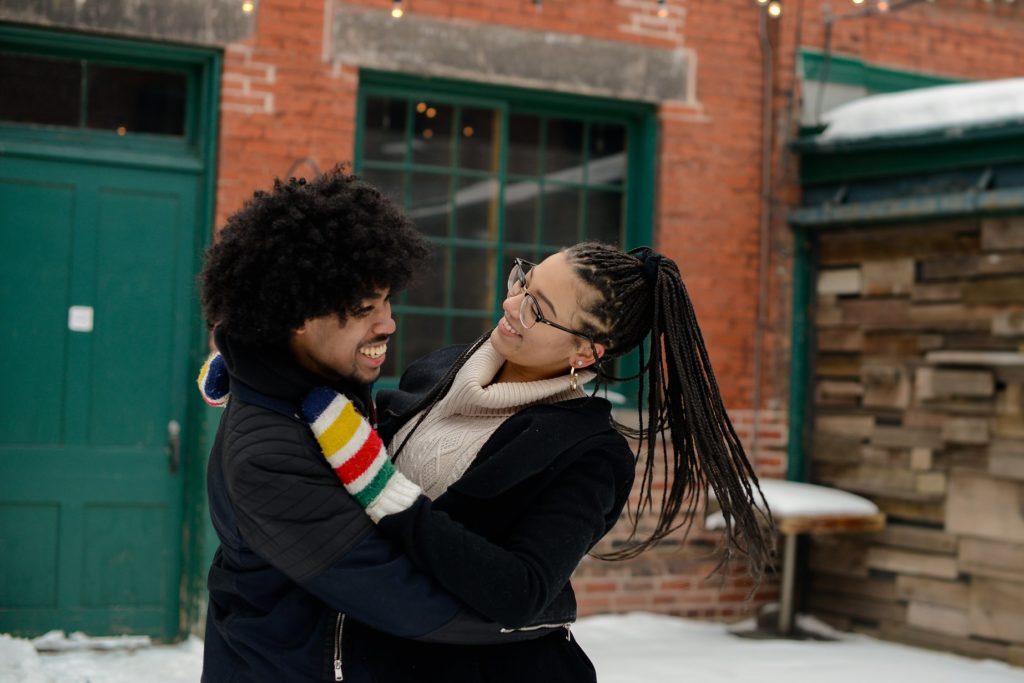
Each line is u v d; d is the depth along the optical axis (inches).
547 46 220.7
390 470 61.8
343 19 205.2
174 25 193.2
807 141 236.5
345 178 63.9
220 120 197.8
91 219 195.6
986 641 213.8
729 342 238.2
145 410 198.7
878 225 233.6
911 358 228.1
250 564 63.5
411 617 60.6
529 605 62.0
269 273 59.6
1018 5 266.1
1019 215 210.8
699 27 235.1
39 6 184.7
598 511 67.1
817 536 243.6
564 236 231.8
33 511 193.0
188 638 199.6
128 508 198.2
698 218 235.3
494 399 69.3
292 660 62.7
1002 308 213.6
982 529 215.6
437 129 219.9
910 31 256.1
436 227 219.8
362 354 64.4
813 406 244.4
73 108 195.5
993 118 202.7
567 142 232.4
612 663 198.4
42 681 172.1
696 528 234.4
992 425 214.7
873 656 213.5
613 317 71.6
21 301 191.9
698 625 231.0
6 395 191.0
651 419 75.8
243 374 62.3
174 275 199.9
